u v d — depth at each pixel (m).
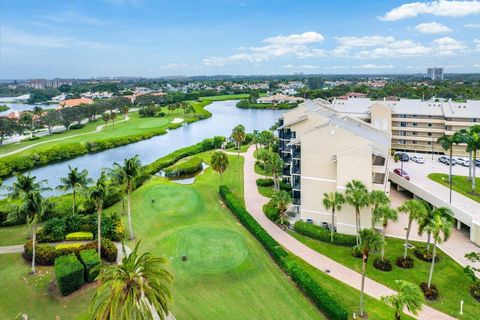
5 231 64.56
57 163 131.88
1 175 112.56
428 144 111.56
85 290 47.16
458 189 76.31
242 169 110.38
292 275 50.25
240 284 49.31
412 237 63.34
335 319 41.19
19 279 49.28
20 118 192.75
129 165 63.09
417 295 37.03
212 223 69.69
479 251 58.09
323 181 67.25
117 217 66.19
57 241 59.88
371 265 55.03
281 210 68.19
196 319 42.06
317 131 66.38
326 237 62.41
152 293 30.56
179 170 109.62
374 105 110.12
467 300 46.66
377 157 64.75
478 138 73.75
